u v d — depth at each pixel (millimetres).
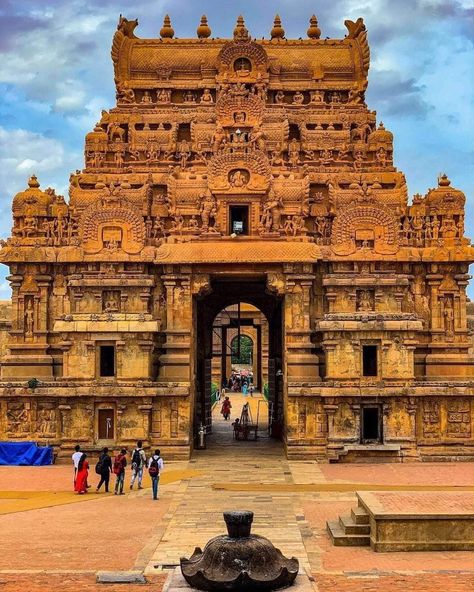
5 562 24109
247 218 51250
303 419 46750
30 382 46156
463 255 50438
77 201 52500
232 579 16234
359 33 60375
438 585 20500
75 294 49750
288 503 34000
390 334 47062
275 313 60219
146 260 49906
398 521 25766
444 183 53000
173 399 47062
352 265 50562
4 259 50562
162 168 55094
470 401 46781
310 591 16266
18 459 45344
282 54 60531
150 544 26641
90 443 46156
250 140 54094
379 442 46344
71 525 29781
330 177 53781
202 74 59656
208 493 36625
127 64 59719
